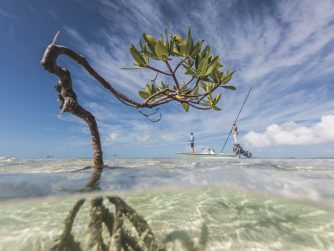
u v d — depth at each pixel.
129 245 2.23
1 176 3.66
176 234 2.64
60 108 2.46
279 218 3.15
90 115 2.60
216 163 7.42
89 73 2.54
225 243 2.48
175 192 4.22
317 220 3.10
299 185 3.62
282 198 3.54
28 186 2.96
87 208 3.07
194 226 2.86
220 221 3.03
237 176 4.28
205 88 3.46
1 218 3.05
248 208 3.53
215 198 4.04
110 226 2.25
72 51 2.31
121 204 2.37
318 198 3.06
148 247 2.13
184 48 2.79
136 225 2.24
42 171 4.25
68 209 3.29
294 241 2.53
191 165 6.29
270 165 6.59
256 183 3.72
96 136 2.89
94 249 2.04
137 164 6.05
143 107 3.00
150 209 3.41
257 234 2.69
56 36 2.20
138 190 3.33
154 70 2.91
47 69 2.18
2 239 2.53
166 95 3.22
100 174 3.47
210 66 2.79
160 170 4.72
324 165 6.92
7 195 2.73
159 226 2.83
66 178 3.47
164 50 2.75
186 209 3.43
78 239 2.38
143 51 2.88
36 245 2.39
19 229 2.74
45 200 3.04
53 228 2.76
